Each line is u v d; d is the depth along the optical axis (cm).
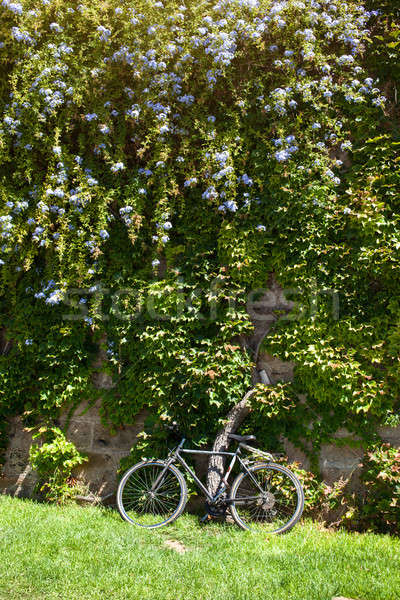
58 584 294
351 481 430
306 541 373
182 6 503
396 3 500
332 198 460
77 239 495
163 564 326
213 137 481
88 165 504
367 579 298
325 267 455
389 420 426
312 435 440
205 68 493
